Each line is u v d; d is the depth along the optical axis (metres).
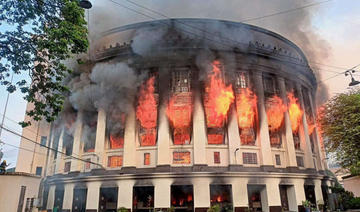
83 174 29.03
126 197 25.75
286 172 29.28
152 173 25.70
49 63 12.88
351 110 23.72
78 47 12.73
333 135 24.25
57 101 12.84
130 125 28.55
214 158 27.41
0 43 11.71
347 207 30.95
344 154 23.83
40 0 12.02
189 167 26.80
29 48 12.20
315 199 29.95
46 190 33.28
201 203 24.83
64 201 28.59
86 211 26.52
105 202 27.69
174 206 26.88
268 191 27.02
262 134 29.06
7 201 18.58
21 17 11.98
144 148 27.89
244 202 25.59
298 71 35.09
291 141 30.53
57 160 32.16
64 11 12.49
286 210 28.47
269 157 28.38
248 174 26.53
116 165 28.33
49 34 11.80
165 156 26.80
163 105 28.47
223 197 27.52
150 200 26.62
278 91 32.12
